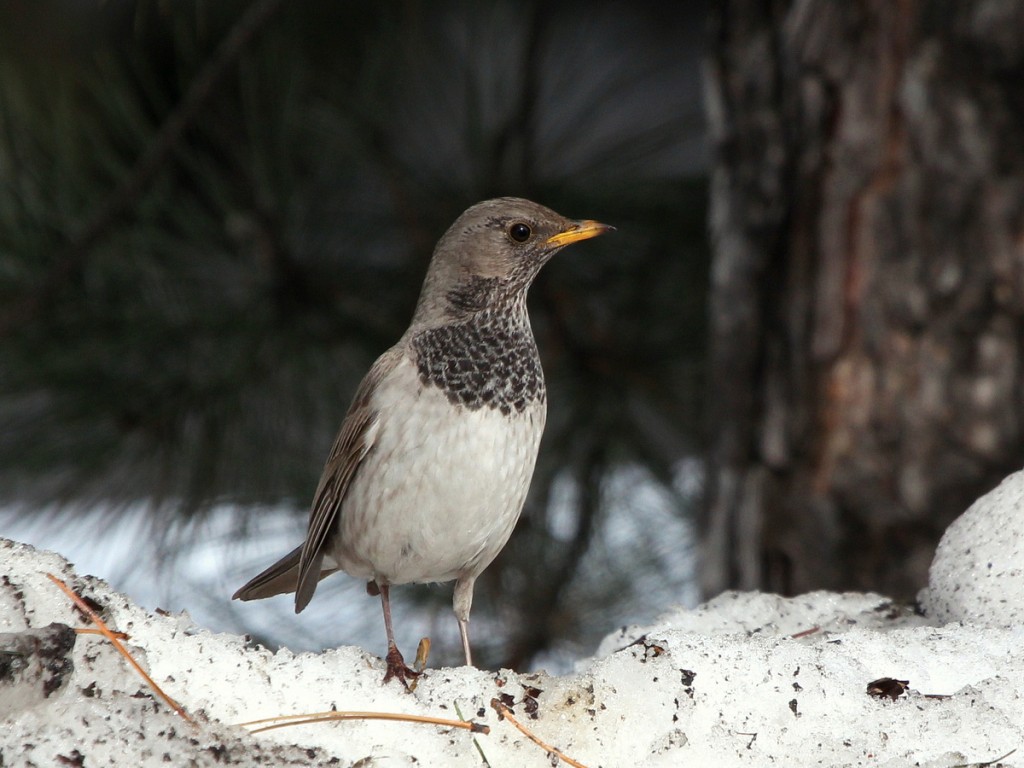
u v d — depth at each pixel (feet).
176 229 36.63
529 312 41.19
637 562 42.63
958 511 31.35
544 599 41.65
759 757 20.51
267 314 36.76
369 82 38.14
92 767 18.29
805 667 21.57
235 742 19.47
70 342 34.96
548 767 20.35
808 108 32.96
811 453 32.86
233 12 41.65
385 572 28.68
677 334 41.55
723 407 34.71
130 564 35.78
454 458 27.17
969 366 31.40
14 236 34.65
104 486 35.73
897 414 31.86
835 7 32.45
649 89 52.08
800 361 33.09
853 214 32.37
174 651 20.21
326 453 37.40
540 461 41.75
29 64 40.73
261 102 36.42
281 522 37.58
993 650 22.33
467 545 27.84
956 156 31.45
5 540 20.83
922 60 31.65
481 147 39.04
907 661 22.07
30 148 35.24
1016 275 31.09
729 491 34.47
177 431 35.70
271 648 37.29
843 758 20.39
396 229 38.91
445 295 29.19
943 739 20.63
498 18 40.75
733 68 34.53
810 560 32.78
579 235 29.53
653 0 59.31
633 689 21.15
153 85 37.22
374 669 21.26
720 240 35.01
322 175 37.40
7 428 34.96
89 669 19.49
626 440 42.16
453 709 20.77
